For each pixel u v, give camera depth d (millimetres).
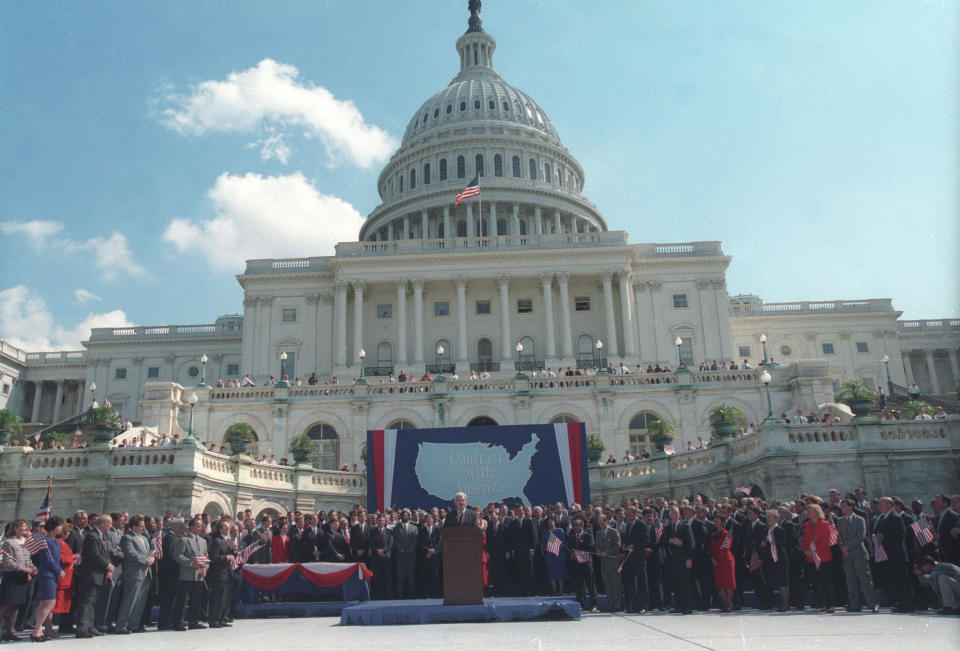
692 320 67750
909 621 11492
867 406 25609
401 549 16844
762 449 25469
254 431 40844
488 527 17188
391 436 23875
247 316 69750
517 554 16797
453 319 68562
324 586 16016
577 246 68625
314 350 68500
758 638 9961
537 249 67000
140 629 13328
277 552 17516
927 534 13359
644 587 14695
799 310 82750
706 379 41625
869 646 9023
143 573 13117
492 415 40562
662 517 17562
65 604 13211
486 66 117062
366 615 13109
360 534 17281
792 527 14797
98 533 12500
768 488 25125
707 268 68875
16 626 13117
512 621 12859
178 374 86812
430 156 97438
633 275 68938
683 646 9375
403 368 64062
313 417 40688
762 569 14438
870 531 14406
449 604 13164
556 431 23719
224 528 14086
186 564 13391
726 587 14164
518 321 68562
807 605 15445
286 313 69875
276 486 30047
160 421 40438
